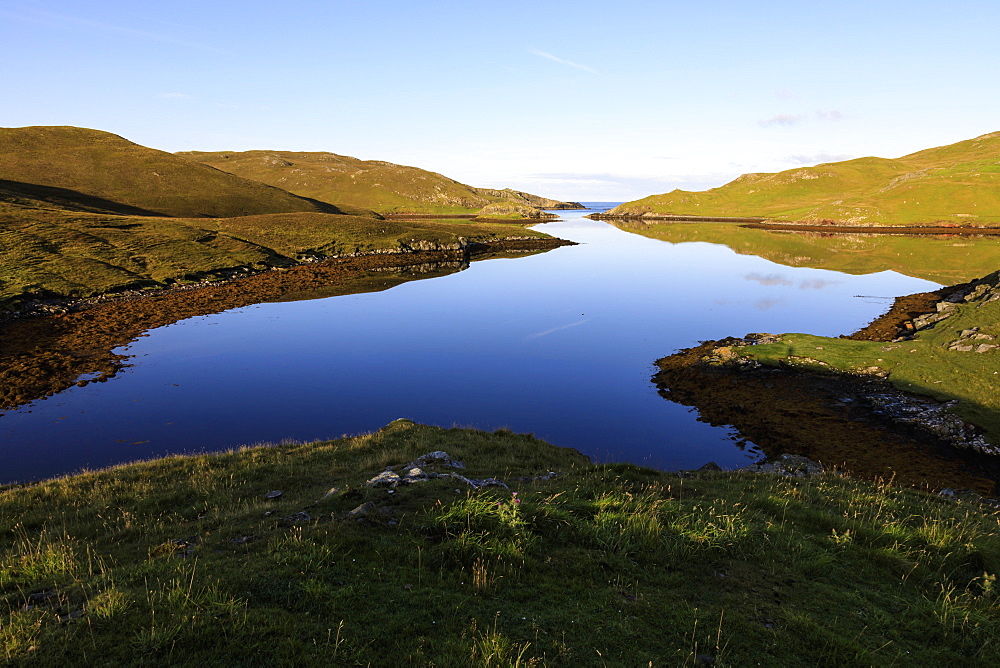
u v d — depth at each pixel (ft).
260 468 55.47
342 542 25.67
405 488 35.50
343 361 145.48
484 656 17.37
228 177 652.48
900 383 108.58
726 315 194.80
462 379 129.70
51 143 606.96
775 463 71.92
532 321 192.85
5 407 106.63
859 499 41.55
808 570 26.12
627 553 26.91
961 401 96.37
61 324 174.60
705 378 123.54
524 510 30.58
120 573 22.99
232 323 189.26
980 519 39.65
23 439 91.71
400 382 127.54
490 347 159.53
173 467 59.26
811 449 86.53
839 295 224.33
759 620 21.30
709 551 27.20
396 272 321.11
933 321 152.05
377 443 67.21
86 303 204.13
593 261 369.09
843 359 124.06
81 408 107.14
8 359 136.05
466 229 537.65
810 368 122.72
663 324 183.52
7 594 21.86
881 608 23.04
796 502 38.01
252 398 115.75
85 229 296.30
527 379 129.08
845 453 84.38
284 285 266.57
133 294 224.94
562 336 171.01
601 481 43.27
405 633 19.06
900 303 196.75
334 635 18.54
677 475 51.67
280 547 25.17
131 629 17.93
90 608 19.11
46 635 17.53
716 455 86.89
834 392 109.60
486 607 21.31
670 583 24.16
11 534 38.60
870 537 30.66
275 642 17.85
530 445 71.67
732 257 369.30
